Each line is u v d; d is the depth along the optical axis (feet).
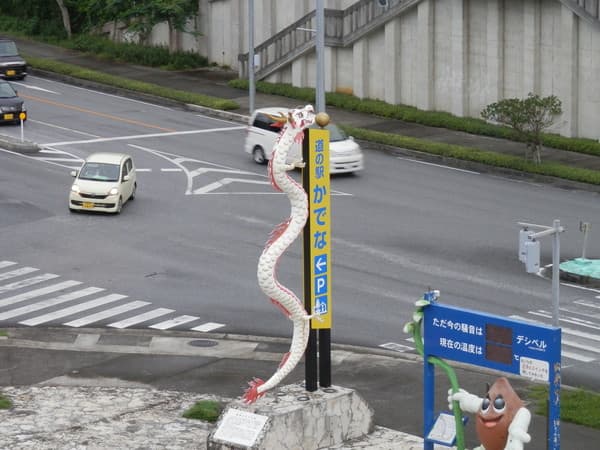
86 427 134.62
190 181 245.65
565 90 272.72
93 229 214.28
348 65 320.91
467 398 111.04
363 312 174.70
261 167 257.75
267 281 122.62
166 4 354.13
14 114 290.97
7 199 231.30
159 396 145.18
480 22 289.53
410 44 304.91
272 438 123.24
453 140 280.10
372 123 298.76
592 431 131.95
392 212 224.33
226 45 358.23
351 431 130.52
